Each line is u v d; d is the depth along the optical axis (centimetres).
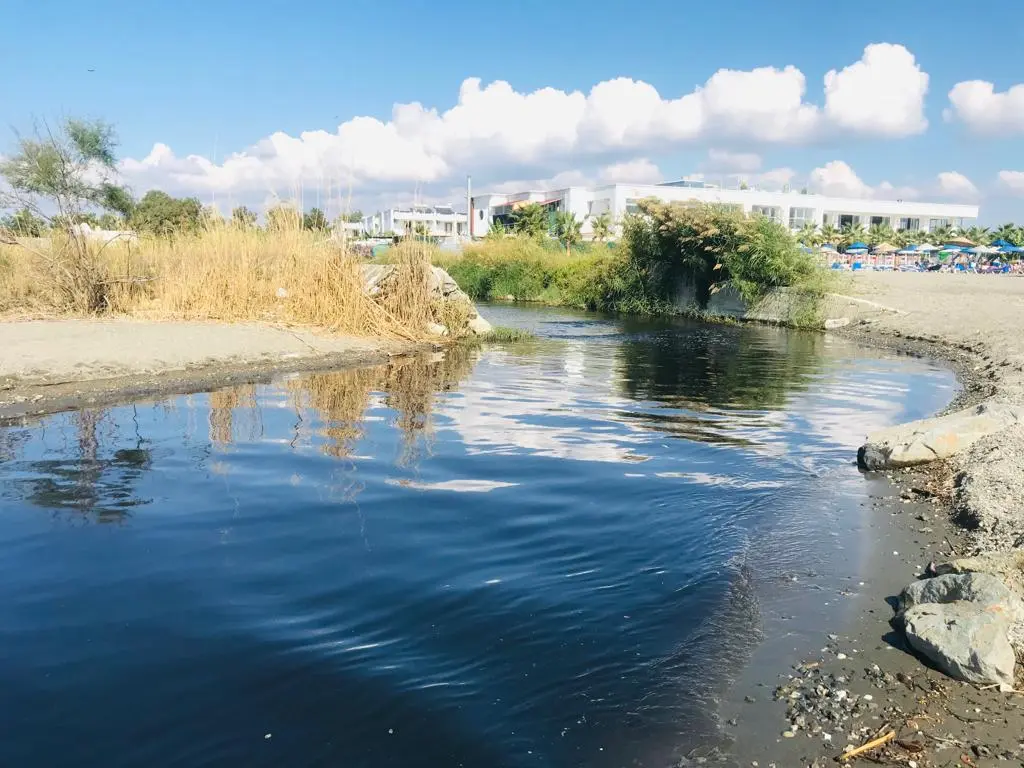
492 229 6253
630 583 462
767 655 390
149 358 1260
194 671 347
